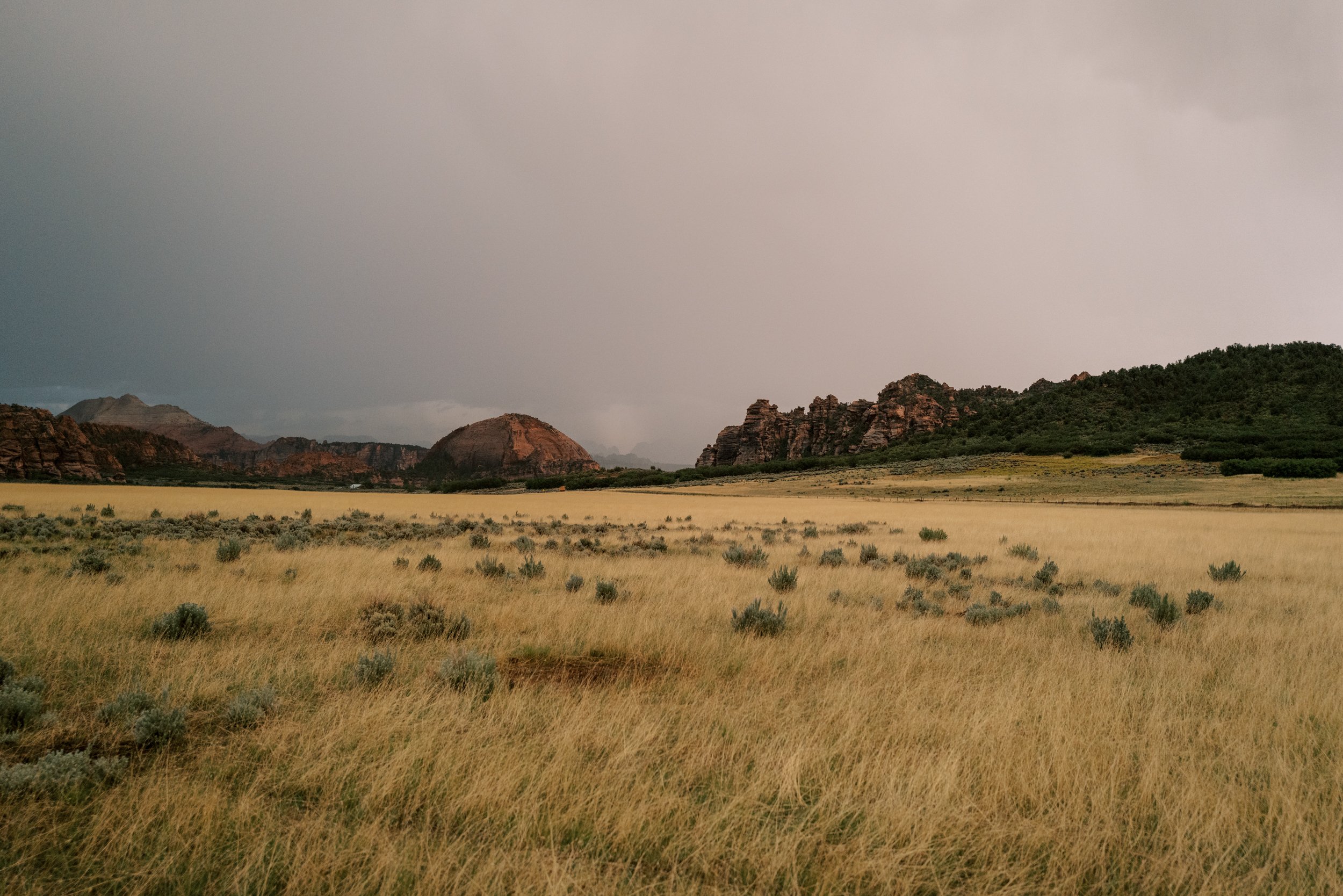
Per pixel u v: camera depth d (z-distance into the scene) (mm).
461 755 4512
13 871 3309
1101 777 4453
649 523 40062
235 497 59250
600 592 11609
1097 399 153750
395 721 5113
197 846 3494
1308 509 52375
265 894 3229
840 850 3568
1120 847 3701
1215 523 36656
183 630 8062
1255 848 3760
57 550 15766
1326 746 5148
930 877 3455
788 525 38594
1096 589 14414
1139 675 7129
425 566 14938
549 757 4688
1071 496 73312
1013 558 21062
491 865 3293
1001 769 4562
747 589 13203
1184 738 5230
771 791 4277
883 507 61812
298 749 4684
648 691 6469
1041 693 6176
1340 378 125312
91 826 3668
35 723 5043
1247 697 6250
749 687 6609
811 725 5383
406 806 3988
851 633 9094
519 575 14305
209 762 4535
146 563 13781
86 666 6746
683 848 3643
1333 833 3783
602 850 3639
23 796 3883
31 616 8367
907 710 5652
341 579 12734
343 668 6949
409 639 8336
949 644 8695
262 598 10422
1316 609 11625
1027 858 3600
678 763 4727
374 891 3217
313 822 3744
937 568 15672
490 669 6508
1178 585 15180
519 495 101062
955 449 138750
